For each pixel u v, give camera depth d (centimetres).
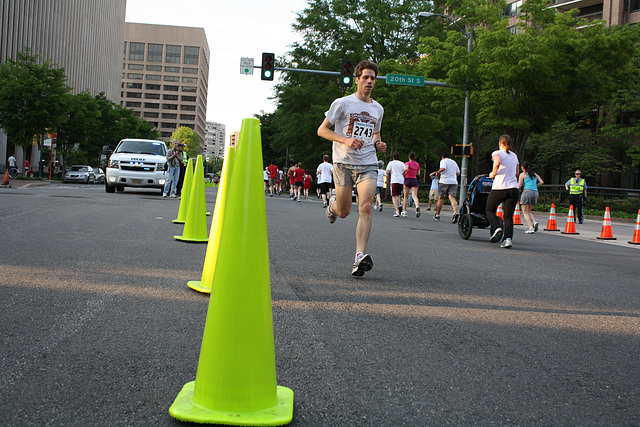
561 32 2333
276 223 1141
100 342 302
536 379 281
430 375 278
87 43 7700
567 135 3925
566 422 229
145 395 233
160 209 1280
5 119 3325
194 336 321
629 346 353
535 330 381
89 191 2172
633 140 3862
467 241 1019
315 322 367
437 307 432
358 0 4141
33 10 5522
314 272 563
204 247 700
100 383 245
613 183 4212
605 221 1313
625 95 3450
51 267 508
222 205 451
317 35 4200
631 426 228
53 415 211
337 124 575
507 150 947
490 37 2364
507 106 2428
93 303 385
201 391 211
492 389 263
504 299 482
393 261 684
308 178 3072
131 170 1916
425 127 3469
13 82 3284
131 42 16375
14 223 841
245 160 221
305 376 267
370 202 556
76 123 4472
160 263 564
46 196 1558
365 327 362
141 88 16388
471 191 1041
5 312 350
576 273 684
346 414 225
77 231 789
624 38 2347
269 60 2094
